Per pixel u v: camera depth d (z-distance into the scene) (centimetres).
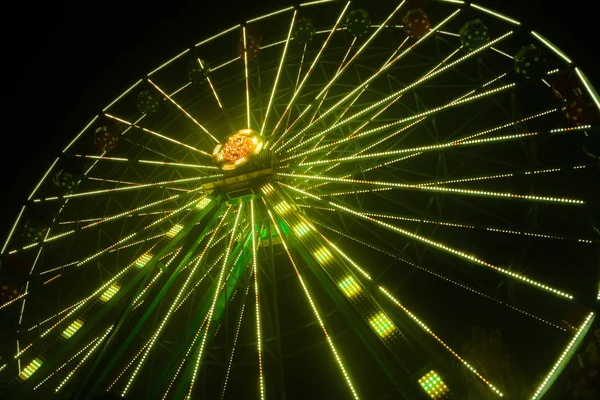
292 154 1436
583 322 880
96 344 1195
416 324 1013
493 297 1044
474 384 1003
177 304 1206
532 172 1113
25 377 1175
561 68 1134
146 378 1276
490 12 1259
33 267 1448
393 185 1212
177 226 1402
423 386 903
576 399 812
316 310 1120
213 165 1448
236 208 1460
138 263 1326
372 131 1303
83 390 995
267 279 1477
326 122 1645
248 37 1554
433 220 1210
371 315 1009
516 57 1179
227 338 1158
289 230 1252
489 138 1133
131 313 1148
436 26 1331
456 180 1230
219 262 1560
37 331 1326
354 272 1173
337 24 1478
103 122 1580
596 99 1048
